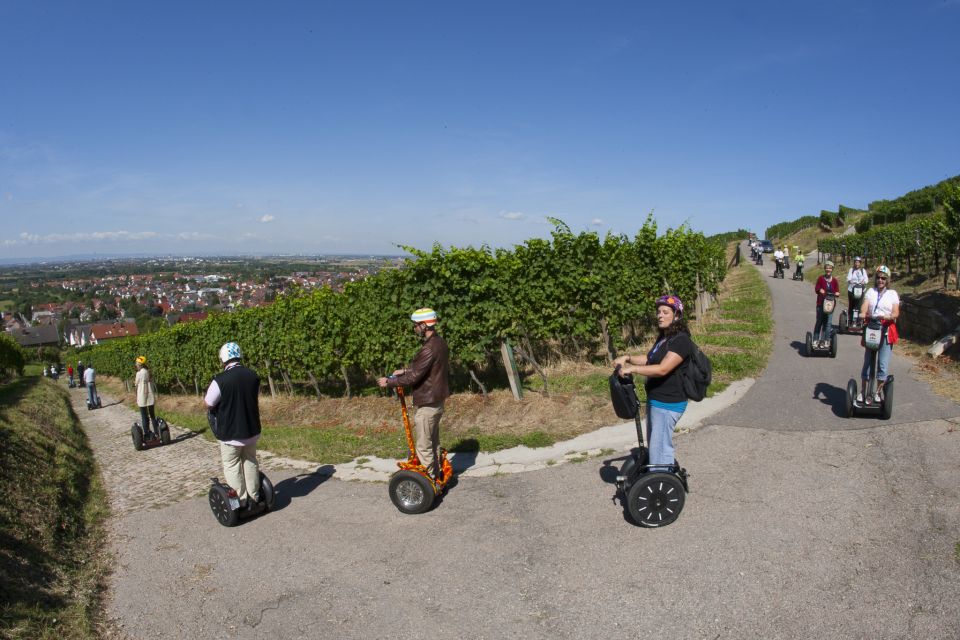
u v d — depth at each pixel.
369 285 12.02
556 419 8.50
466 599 4.20
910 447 6.13
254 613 4.36
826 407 7.88
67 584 5.07
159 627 4.31
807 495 5.24
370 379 15.09
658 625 3.66
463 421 9.00
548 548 4.79
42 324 110.00
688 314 19.61
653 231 15.81
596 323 12.14
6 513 6.07
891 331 7.00
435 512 5.84
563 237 11.73
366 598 4.38
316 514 6.23
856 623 3.49
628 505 4.89
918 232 22.31
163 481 9.05
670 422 4.79
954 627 3.36
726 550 4.44
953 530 4.41
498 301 10.15
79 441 14.91
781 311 18.95
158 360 24.59
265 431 11.26
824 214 64.44
